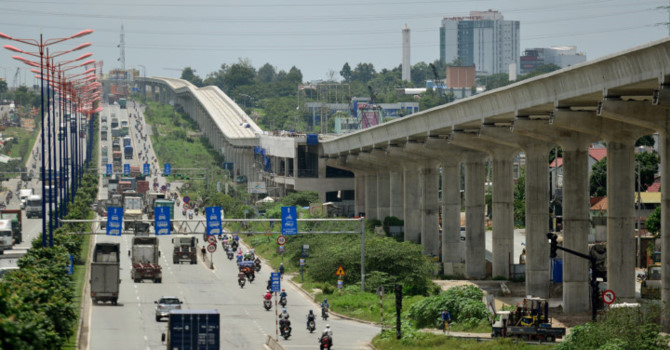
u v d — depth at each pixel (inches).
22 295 5915.4
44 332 5246.1
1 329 3846.0
